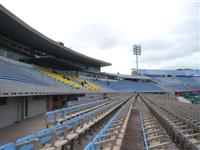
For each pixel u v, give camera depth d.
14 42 23.50
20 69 18.83
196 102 32.12
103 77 48.16
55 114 9.17
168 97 36.88
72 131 7.06
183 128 7.87
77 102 16.91
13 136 8.80
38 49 28.25
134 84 55.53
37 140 4.33
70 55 33.16
